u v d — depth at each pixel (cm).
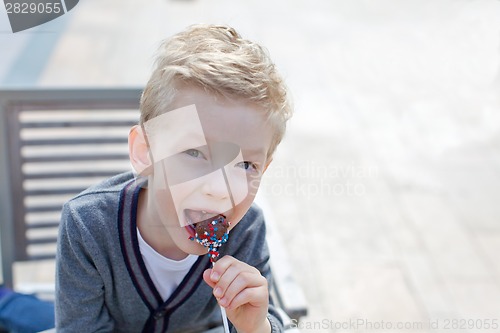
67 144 167
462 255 265
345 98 379
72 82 328
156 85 82
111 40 407
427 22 362
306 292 238
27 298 138
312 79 403
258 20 496
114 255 93
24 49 327
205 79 77
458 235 278
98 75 350
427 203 299
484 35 169
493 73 172
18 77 304
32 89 156
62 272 94
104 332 100
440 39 321
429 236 276
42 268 251
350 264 257
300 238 268
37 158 166
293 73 403
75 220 92
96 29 429
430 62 345
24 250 170
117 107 162
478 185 313
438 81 341
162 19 462
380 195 301
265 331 90
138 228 94
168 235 92
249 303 86
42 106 158
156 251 95
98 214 93
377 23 475
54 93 157
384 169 320
